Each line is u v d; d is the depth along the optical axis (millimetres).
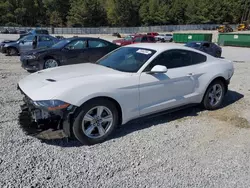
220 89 4871
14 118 4133
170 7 89125
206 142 3523
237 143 3521
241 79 7988
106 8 90000
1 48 14117
